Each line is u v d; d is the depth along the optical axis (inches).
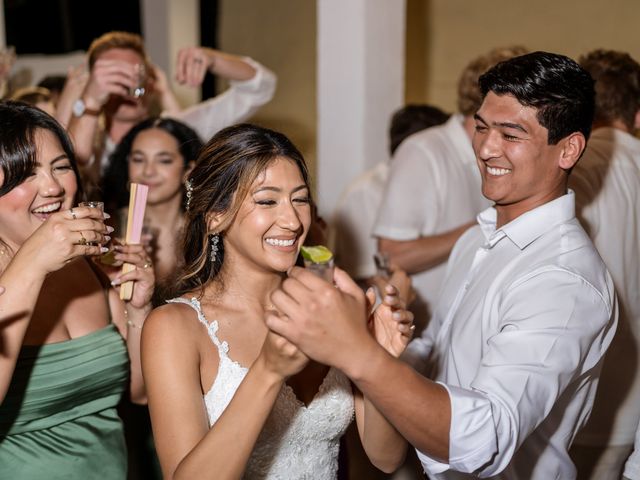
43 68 271.6
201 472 66.6
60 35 283.4
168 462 72.7
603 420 109.0
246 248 79.2
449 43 253.3
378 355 63.5
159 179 136.9
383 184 166.6
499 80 82.8
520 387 73.2
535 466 85.4
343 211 168.4
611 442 109.2
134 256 101.0
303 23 280.4
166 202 138.6
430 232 140.0
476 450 69.0
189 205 83.4
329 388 82.7
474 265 91.0
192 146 140.2
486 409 69.7
